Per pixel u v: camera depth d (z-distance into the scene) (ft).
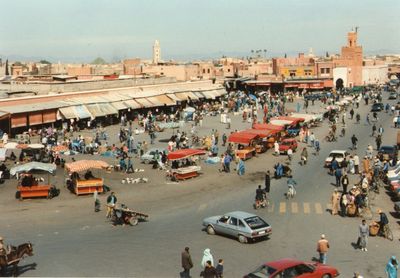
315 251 74.74
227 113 275.59
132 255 72.79
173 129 204.95
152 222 90.99
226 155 138.72
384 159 139.64
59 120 208.03
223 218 81.82
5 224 88.89
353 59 431.43
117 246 77.00
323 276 60.23
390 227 87.66
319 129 216.13
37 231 84.84
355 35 432.66
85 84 244.42
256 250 75.15
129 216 88.58
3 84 248.11
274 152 166.50
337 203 95.50
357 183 117.60
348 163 138.00
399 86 454.81
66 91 233.76
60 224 89.30
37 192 107.76
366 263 69.77
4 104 192.03
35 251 74.33
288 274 57.88
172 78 316.19
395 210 96.43
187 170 127.75
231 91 383.86
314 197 108.99
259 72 477.77
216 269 61.82
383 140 187.52
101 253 73.61
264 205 100.58
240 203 104.27
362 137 195.42
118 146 175.01
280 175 128.57
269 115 241.35
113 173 133.28
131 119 244.42
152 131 194.80
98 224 89.56
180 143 171.63
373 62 599.98
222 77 415.03
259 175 132.46
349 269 67.21
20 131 192.13
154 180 126.62
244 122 239.09
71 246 76.84
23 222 90.33
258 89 394.73
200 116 243.19
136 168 140.67
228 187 119.34
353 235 82.79
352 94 357.41
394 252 74.69
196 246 77.05
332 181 124.57
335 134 202.59
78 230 85.71
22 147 137.18
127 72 420.36
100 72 444.14
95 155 159.74
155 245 77.56
